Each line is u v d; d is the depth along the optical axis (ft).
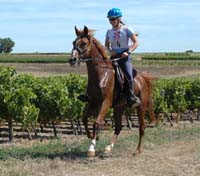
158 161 38.60
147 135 53.52
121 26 38.96
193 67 300.20
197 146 46.78
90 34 37.40
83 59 36.99
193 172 34.55
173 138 51.85
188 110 81.25
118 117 41.81
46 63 344.90
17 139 54.24
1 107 51.70
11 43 645.10
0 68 52.85
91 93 38.06
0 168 33.32
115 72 38.63
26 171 32.78
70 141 49.85
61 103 55.47
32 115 52.01
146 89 42.91
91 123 70.95
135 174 33.71
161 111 70.59
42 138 55.06
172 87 74.59
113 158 39.42
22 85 53.47
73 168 34.88
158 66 309.63
